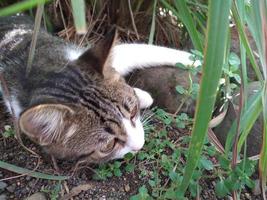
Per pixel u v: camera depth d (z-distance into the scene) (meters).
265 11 0.18
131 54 0.33
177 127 0.30
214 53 0.16
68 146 0.26
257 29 0.18
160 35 0.38
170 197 0.25
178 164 0.27
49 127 0.25
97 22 0.37
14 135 0.29
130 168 0.27
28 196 0.26
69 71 0.26
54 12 0.37
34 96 0.26
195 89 0.29
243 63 0.22
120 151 0.27
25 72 0.28
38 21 0.19
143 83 0.33
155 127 0.30
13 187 0.26
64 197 0.26
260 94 0.22
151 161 0.28
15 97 0.28
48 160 0.28
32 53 0.21
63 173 0.27
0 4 0.35
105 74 0.26
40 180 0.27
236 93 0.29
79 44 0.35
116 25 0.37
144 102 0.30
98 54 0.26
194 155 0.18
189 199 0.26
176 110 0.31
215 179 0.27
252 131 0.28
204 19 0.33
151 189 0.26
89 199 0.26
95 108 0.25
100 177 0.27
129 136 0.26
